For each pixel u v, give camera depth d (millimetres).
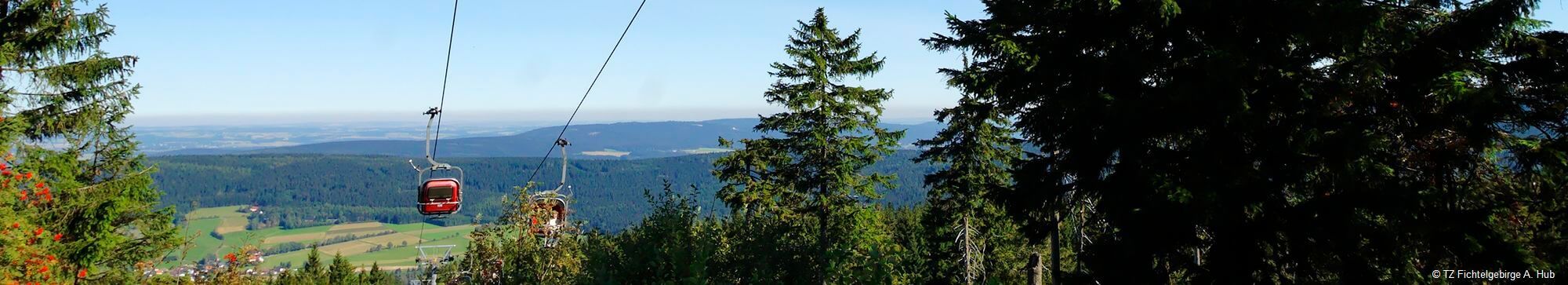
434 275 25594
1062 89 11047
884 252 7098
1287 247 10016
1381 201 8891
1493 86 8844
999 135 21547
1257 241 9898
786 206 23531
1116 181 10289
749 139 27016
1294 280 10547
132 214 17859
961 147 21734
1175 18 9984
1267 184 9250
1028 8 11383
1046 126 11742
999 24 11219
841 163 22141
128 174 16750
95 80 14594
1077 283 11492
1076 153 11117
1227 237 9820
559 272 16953
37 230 11922
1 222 11023
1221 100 9172
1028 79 11367
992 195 12555
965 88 12266
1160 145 10516
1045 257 30516
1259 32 9789
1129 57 10211
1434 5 9773
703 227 11438
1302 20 9117
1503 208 9891
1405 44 9180
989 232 28562
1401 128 9945
